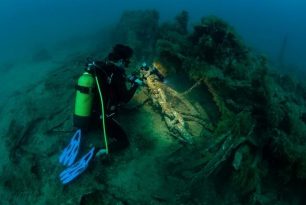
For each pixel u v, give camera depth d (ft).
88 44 33.37
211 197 8.01
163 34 18.71
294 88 18.04
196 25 15.06
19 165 9.24
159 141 9.15
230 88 10.12
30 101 12.45
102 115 7.33
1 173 9.37
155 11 28.45
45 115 11.03
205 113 10.21
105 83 7.34
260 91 10.09
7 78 23.35
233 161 8.11
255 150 8.78
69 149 8.80
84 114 7.36
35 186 8.43
